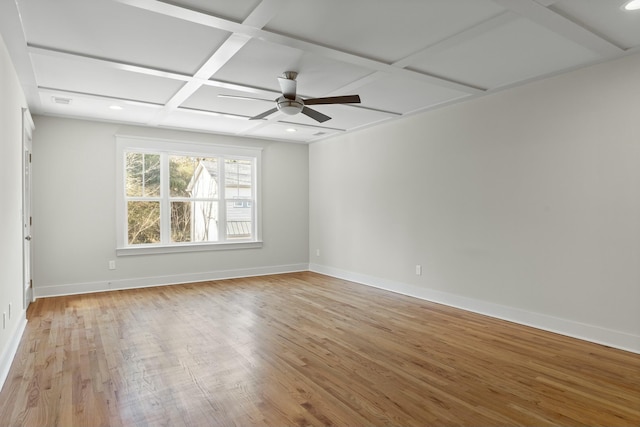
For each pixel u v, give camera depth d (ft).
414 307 15.08
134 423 6.97
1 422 6.98
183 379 8.75
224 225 21.36
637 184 10.30
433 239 15.98
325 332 12.07
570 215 11.65
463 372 9.14
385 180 18.34
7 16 7.97
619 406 7.54
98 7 7.73
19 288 11.80
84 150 17.46
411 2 7.63
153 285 19.11
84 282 17.48
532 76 11.89
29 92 13.23
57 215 16.87
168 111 15.85
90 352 10.37
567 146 11.68
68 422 7.00
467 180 14.60
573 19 8.34
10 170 10.28
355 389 8.29
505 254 13.39
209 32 8.86
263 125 18.62
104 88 12.92
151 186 19.43
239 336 11.67
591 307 11.23
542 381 8.65
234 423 6.97
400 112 16.14
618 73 10.59
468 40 9.34
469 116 14.47
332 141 21.81
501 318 13.51
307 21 8.40
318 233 23.04
